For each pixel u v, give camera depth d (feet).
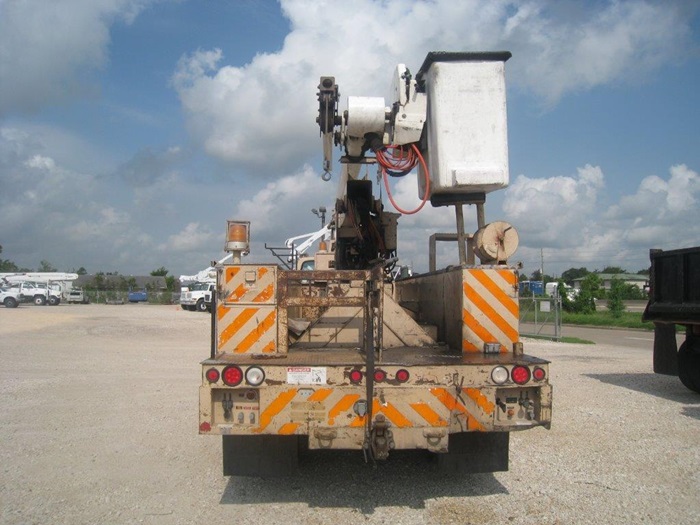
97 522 14.24
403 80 18.47
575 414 26.37
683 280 31.48
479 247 16.88
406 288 23.76
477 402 14.44
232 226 17.58
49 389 32.17
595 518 14.66
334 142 20.63
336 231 27.25
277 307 16.14
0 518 14.38
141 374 37.86
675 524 14.30
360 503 15.65
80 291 194.90
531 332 77.51
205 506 15.38
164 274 345.72
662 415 26.25
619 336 80.69
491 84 17.65
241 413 14.40
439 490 16.65
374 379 14.24
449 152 17.40
